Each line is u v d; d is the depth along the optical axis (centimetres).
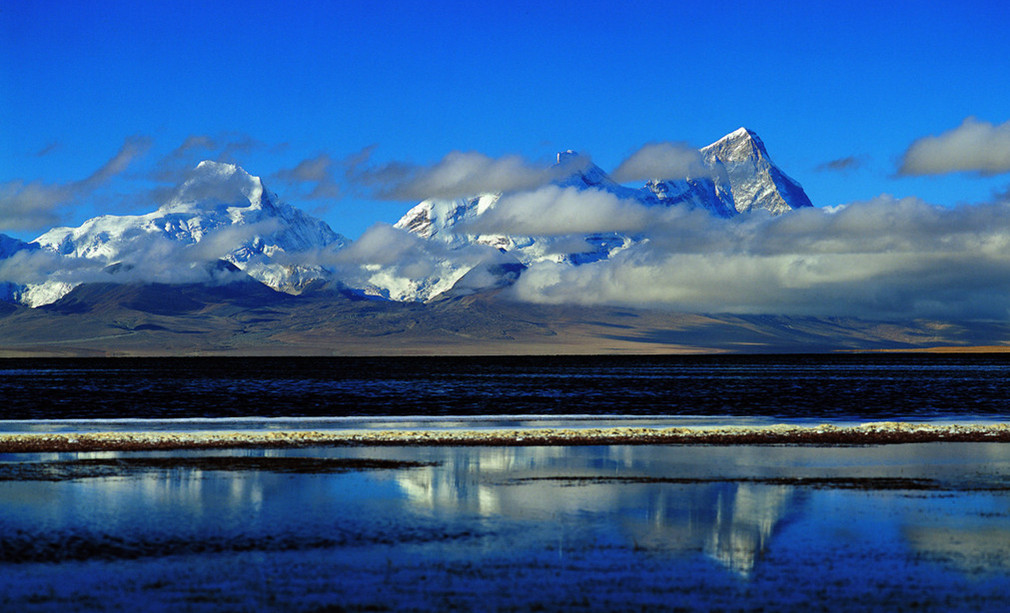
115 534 2700
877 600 2120
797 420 6538
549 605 2080
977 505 3147
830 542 2631
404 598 2127
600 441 4859
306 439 4809
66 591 2172
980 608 2070
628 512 3027
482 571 2339
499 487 3481
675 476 3747
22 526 2789
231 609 2055
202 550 2530
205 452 4366
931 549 2548
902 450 4591
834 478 3703
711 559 2453
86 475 3697
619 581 2256
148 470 3825
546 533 2734
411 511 3033
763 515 2980
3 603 2086
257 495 3294
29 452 4325
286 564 2398
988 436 5122
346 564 2398
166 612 2034
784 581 2261
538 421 6306
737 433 5147
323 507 3092
